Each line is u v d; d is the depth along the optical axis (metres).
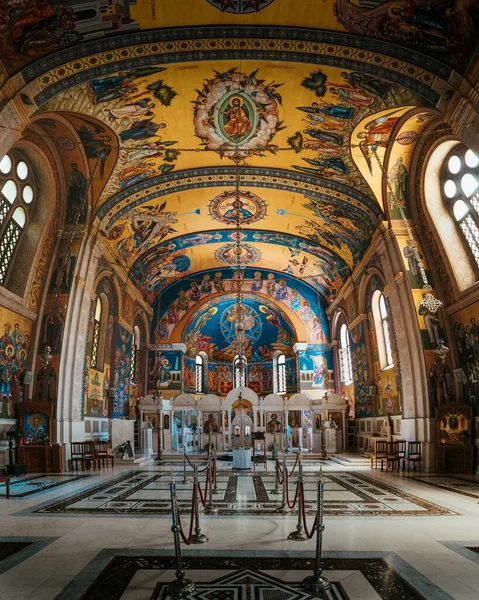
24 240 17.39
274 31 12.52
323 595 5.09
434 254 17.33
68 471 17.00
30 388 17.06
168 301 32.16
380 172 17.61
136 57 12.87
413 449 16.95
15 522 8.73
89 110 14.75
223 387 37.22
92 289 19.91
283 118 16.33
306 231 25.05
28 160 17.11
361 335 24.09
